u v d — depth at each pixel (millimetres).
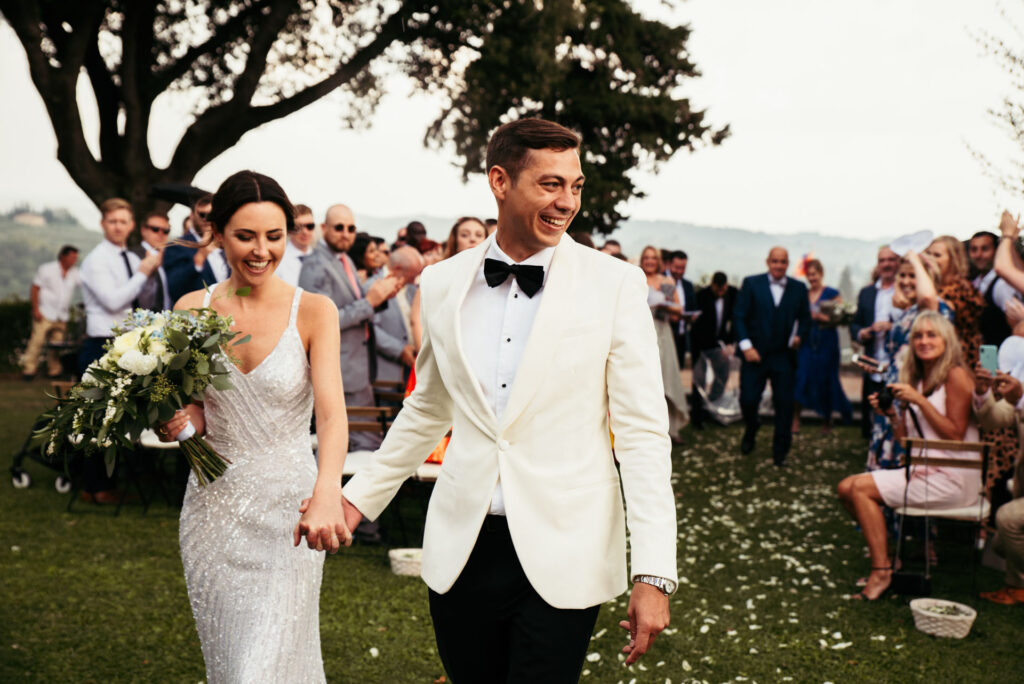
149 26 15469
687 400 12859
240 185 2652
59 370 15391
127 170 14914
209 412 2721
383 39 15734
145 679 3676
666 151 18125
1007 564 4902
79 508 6551
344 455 2615
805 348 11297
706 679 3799
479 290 2191
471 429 2129
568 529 2023
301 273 5773
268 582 2652
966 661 3992
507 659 2203
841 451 9781
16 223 110312
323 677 2750
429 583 2137
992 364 5008
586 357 2041
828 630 4379
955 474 4844
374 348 6035
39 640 4043
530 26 15164
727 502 7293
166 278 6516
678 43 18234
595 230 18562
